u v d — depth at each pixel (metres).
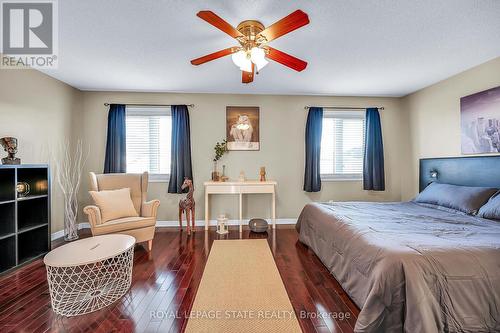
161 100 3.86
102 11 1.79
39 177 2.66
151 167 3.92
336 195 4.11
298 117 4.04
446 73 3.06
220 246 2.91
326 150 4.12
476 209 2.34
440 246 1.42
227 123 3.95
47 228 2.64
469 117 2.91
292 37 2.17
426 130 3.61
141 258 2.56
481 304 1.25
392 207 2.78
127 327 1.49
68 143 3.46
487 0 1.68
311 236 2.68
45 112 3.04
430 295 1.22
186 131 3.80
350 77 3.20
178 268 2.31
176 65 2.79
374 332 1.31
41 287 1.97
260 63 1.83
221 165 3.95
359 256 1.64
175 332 1.45
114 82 3.38
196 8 1.76
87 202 3.75
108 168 3.66
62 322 1.54
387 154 4.12
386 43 2.29
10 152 2.38
